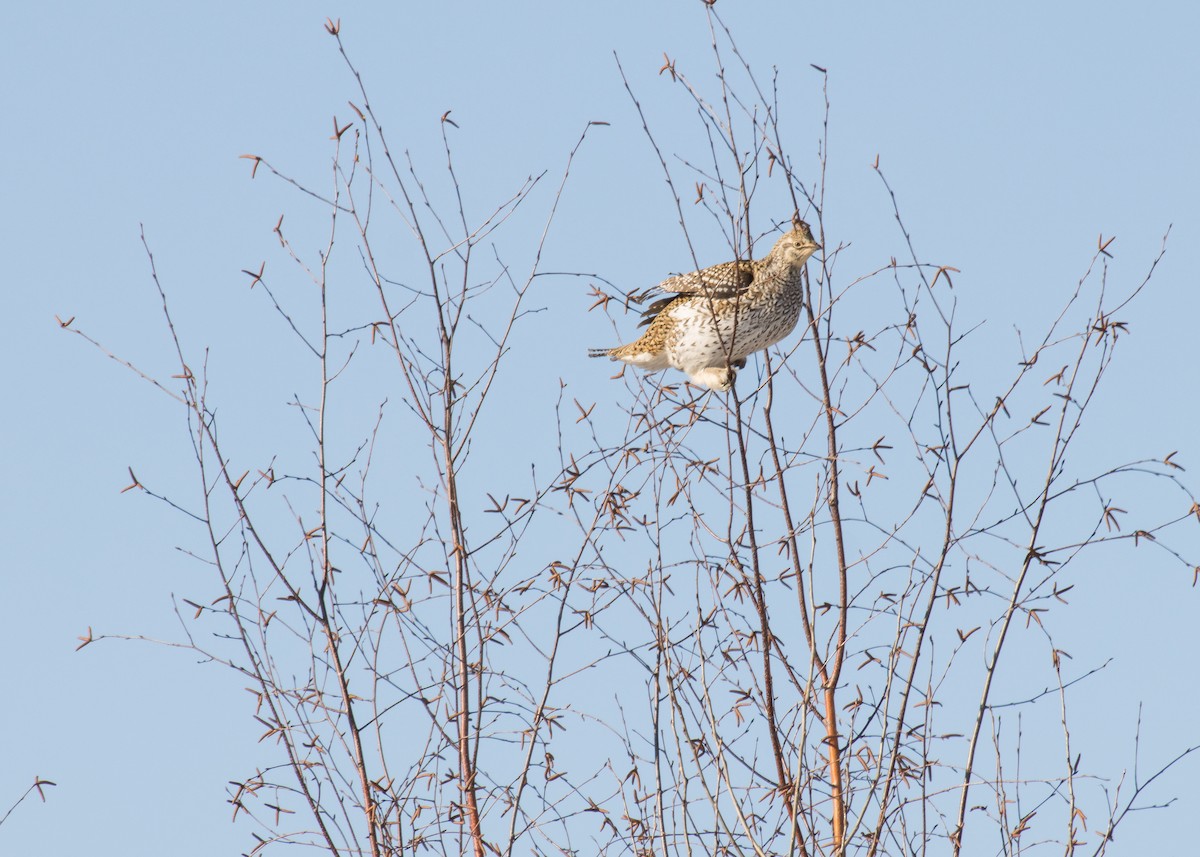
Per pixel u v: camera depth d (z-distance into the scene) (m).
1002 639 11.70
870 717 11.84
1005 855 10.95
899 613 11.99
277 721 11.07
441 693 11.42
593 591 11.70
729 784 10.88
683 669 11.56
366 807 10.87
